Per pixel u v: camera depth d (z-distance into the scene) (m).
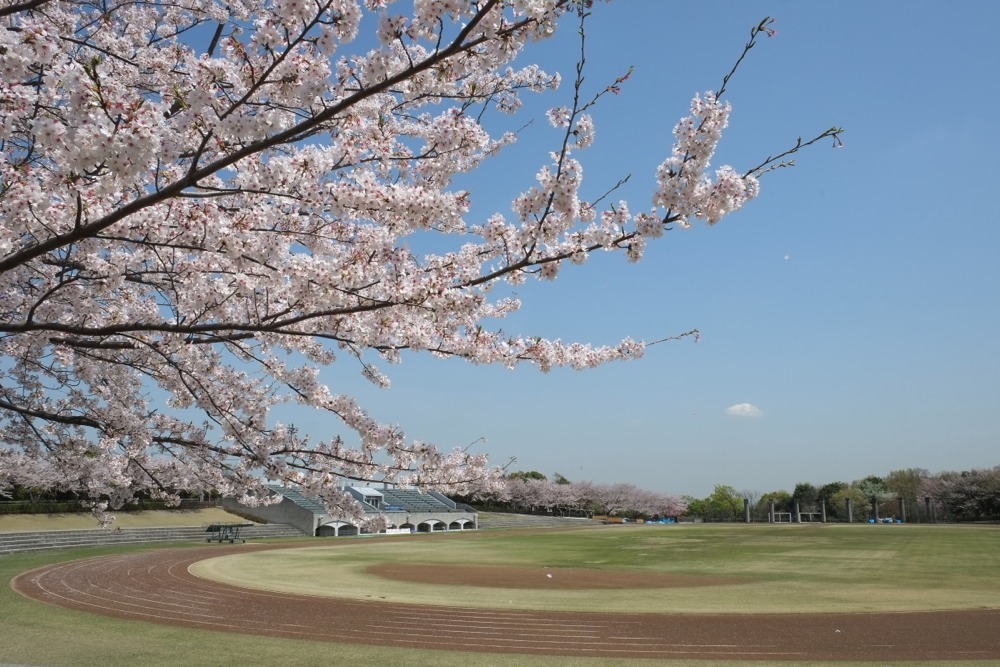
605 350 6.40
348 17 3.97
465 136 5.17
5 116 3.84
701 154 4.07
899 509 81.12
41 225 4.13
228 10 7.22
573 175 4.26
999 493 69.56
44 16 5.70
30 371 7.52
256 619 13.05
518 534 48.62
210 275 5.73
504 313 8.20
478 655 10.27
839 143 4.03
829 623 13.10
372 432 6.45
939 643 11.33
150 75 6.81
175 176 4.93
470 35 3.97
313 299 5.03
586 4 3.72
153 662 9.38
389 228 4.96
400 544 36.69
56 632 11.17
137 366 6.54
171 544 31.55
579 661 9.95
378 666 9.48
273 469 6.05
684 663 9.89
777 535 45.25
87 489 8.05
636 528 59.56
